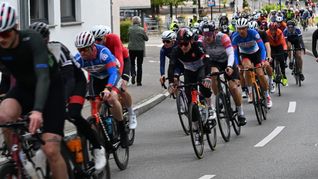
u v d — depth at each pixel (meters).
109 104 8.09
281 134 10.80
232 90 10.66
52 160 5.48
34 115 4.96
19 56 5.25
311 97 15.93
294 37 18.30
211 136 9.80
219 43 10.43
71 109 6.23
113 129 8.14
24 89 5.60
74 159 6.24
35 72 5.16
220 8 77.62
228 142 10.27
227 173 7.99
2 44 5.15
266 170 8.07
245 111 13.83
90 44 7.69
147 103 14.99
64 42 16.11
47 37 6.23
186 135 11.16
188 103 9.41
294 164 8.38
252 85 11.93
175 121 12.99
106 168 7.04
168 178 7.88
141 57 18.88
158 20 58.59
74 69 6.36
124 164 8.50
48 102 5.46
